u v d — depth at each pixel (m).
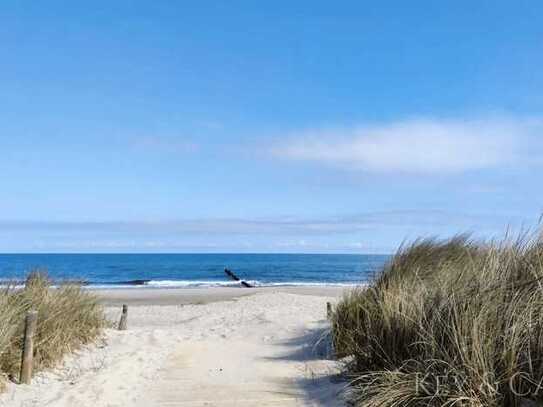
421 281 7.02
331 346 8.63
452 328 5.06
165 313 19.95
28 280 9.47
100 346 9.68
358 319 7.43
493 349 4.63
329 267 79.94
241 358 8.73
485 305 5.00
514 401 4.43
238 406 5.79
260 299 23.45
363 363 6.45
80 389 6.55
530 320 4.66
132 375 7.34
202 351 9.41
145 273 66.69
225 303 23.00
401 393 4.87
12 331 6.89
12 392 6.46
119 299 27.83
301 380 6.89
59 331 8.20
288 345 9.93
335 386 6.27
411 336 5.76
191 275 63.47
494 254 6.00
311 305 20.14
